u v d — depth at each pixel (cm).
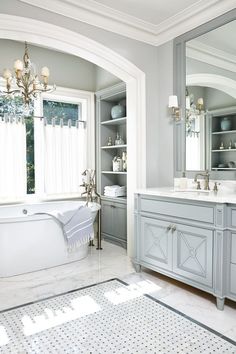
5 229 293
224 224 215
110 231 425
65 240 331
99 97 443
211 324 202
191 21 301
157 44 348
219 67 278
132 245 353
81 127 443
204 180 290
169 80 336
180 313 218
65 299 243
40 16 265
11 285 274
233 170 269
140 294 251
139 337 187
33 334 192
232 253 214
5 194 374
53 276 296
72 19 283
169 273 262
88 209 359
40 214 312
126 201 388
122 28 314
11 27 254
